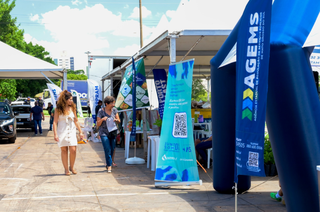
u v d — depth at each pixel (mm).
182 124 5891
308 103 3475
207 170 7559
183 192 5637
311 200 3375
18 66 14453
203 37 7078
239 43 3771
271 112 3629
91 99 14703
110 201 5094
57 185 6180
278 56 3553
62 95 7055
